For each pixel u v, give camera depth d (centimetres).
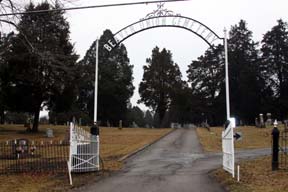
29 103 4944
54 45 4122
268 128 4797
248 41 8631
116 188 1547
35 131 5019
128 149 3120
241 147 3177
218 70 8962
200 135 4584
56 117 8094
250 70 8144
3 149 2756
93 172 1995
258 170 1820
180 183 1634
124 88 8594
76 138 1922
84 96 8381
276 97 8394
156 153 2933
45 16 3294
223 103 8400
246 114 8162
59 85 4719
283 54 8562
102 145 3456
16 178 1838
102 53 3206
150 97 9106
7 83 4903
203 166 2192
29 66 4334
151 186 1573
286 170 1755
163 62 9112
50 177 1847
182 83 9250
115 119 8562
